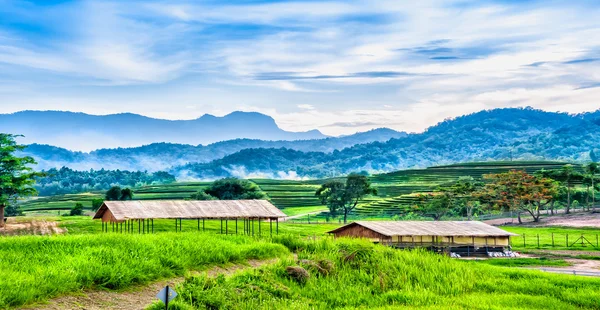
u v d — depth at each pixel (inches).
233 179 6097.4
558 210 6776.6
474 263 1702.8
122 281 1006.4
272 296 1093.8
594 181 6501.0
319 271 1330.0
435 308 1127.0
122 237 1326.3
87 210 7106.3
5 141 3538.4
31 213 7190.0
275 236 1659.7
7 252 1107.3
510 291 1376.7
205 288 1033.5
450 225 3031.5
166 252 1230.9
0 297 823.1
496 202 5895.7
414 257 1550.2
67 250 1159.0
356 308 1112.2
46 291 896.3
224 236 1611.7
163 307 898.7
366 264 1418.6
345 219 6673.2
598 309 1242.0
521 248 3336.6
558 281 1482.5
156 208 2667.3
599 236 4136.3
